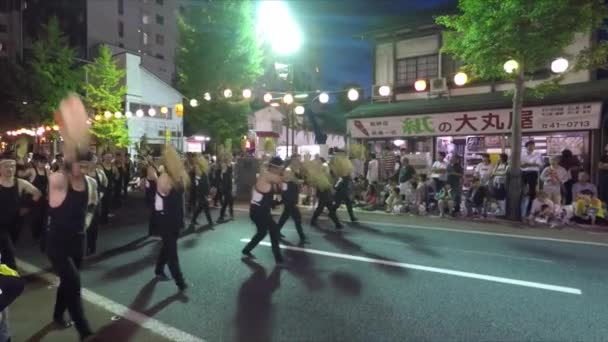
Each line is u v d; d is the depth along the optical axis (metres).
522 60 10.39
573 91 13.10
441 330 4.32
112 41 48.69
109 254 7.79
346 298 5.29
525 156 12.08
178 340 4.20
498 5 10.23
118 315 4.86
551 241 8.33
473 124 14.91
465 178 15.28
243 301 5.25
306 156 12.30
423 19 17.00
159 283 6.02
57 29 27.33
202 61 24.25
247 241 8.70
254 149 27.48
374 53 18.83
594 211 9.88
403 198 12.91
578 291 5.44
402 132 16.62
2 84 27.94
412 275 6.19
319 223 10.73
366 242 8.42
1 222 5.60
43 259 7.53
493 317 4.64
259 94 37.22
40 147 23.30
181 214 5.88
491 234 9.08
